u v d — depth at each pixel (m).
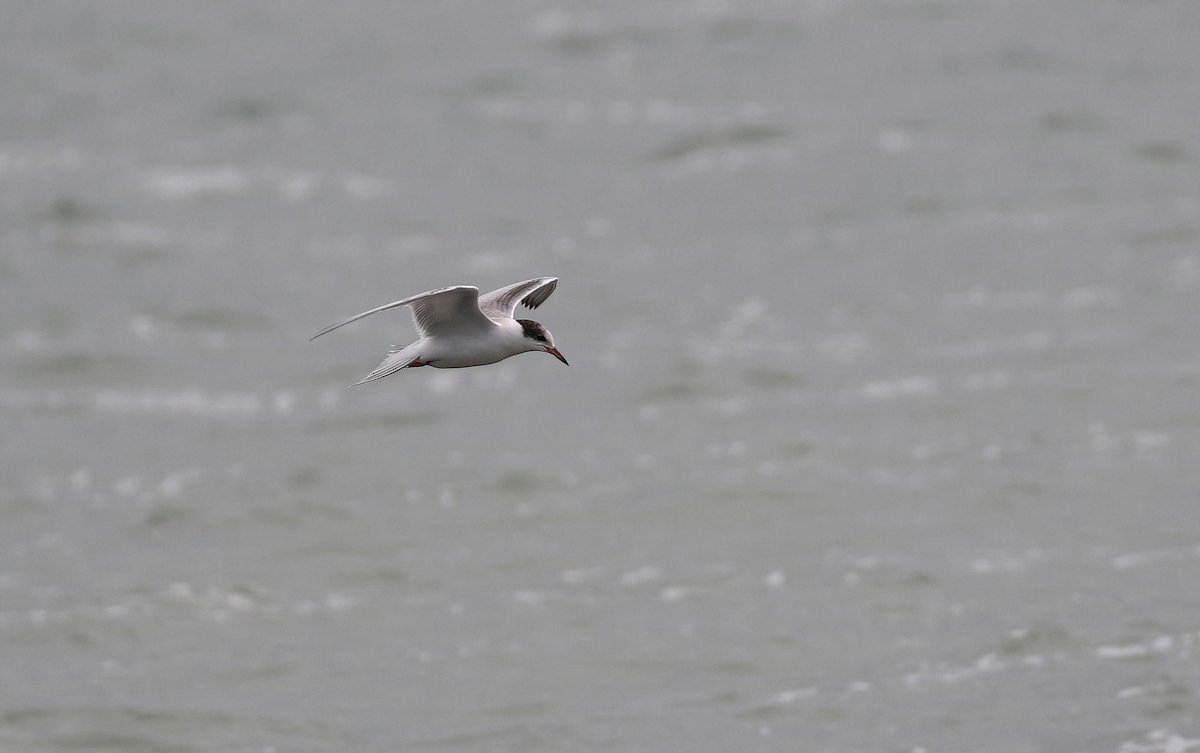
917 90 41.94
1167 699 13.29
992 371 22.53
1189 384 21.31
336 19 55.06
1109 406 20.77
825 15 50.88
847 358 23.70
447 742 13.32
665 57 46.88
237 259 30.98
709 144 38.09
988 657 14.28
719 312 26.52
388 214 33.94
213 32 53.88
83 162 39.25
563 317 26.92
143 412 22.95
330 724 13.72
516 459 20.30
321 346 25.80
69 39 53.81
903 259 28.80
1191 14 48.88
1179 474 18.31
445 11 54.81
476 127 40.84
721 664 14.45
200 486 19.70
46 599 16.45
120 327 26.97
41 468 20.64
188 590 16.55
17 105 45.84
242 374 24.59
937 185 33.47
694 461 19.86
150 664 14.97
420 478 19.72
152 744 13.52
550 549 17.36
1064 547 16.55
